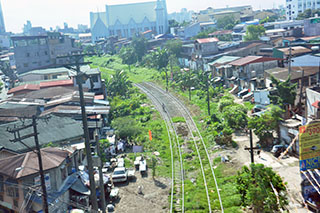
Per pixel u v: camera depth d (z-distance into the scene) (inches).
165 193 1088.8
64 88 2133.4
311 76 1819.6
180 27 6087.6
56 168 922.1
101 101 2022.6
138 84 3174.2
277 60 2284.7
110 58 4896.7
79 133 1398.9
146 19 6884.8
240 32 4347.9
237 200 942.4
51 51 3722.9
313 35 3420.3
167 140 1638.8
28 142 1226.0
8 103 1798.7
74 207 961.5
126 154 1457.9
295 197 890.1
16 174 871.1
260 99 1748.3
